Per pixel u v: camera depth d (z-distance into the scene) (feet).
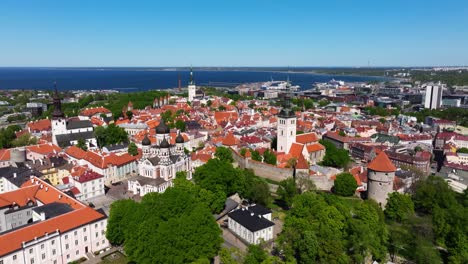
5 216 496.64
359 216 487.20
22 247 391.24
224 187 592.19
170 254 383.24
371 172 604.08
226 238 495.82
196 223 414.62
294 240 431.43
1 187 655.35
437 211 521.65
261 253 399.44
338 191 639.76
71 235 436.76
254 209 527.81
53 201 513.04
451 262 456.04
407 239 478.59
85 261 441.68
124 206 474.49
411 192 653.30
